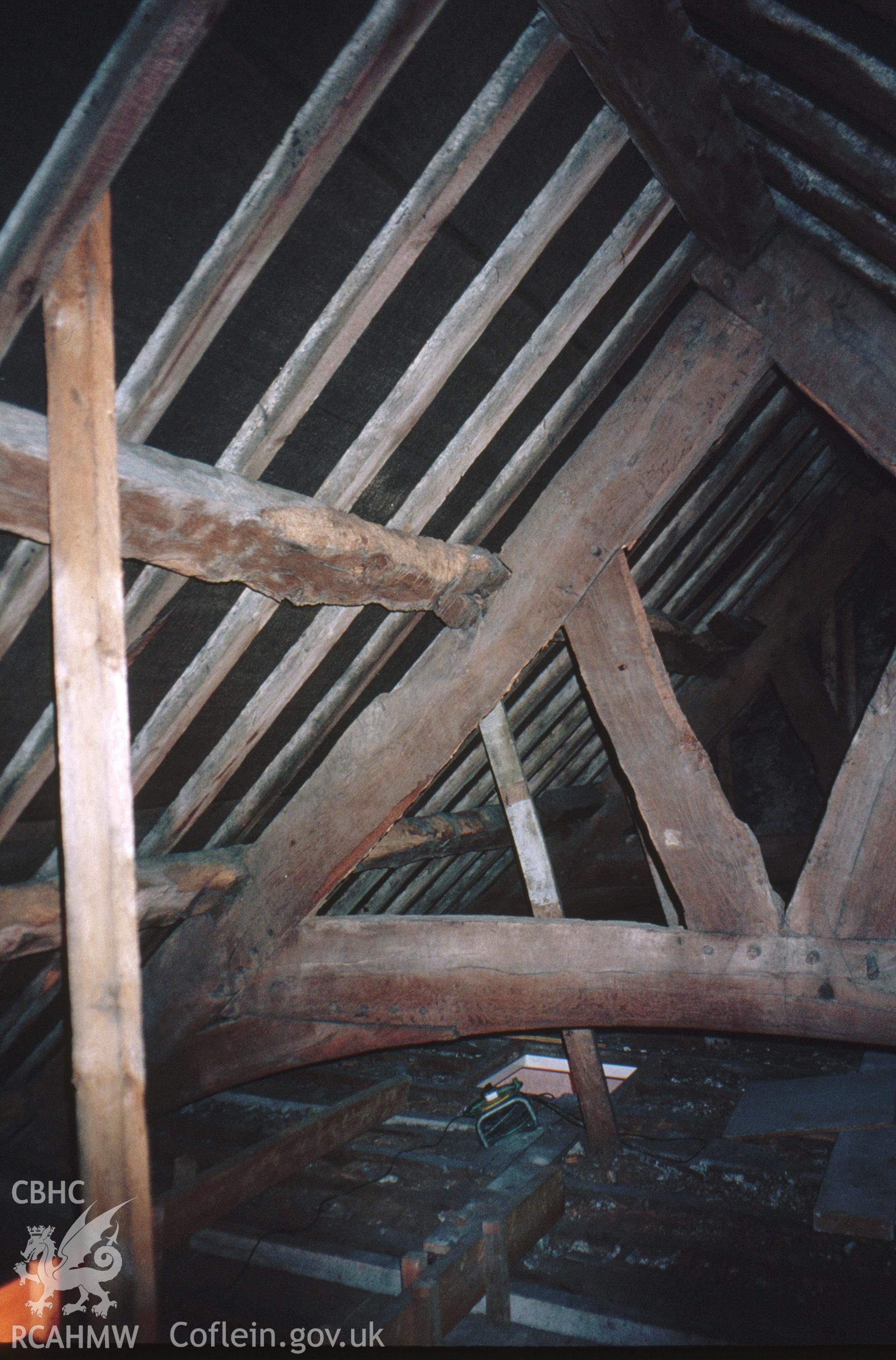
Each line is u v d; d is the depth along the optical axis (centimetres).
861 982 280
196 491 203
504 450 306
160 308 193
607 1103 380
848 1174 336
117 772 176
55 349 171
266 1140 353
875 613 650
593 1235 329
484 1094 420
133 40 150
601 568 312
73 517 173
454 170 212
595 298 273
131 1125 176
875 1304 280
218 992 355
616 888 609
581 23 196
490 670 320
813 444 493
